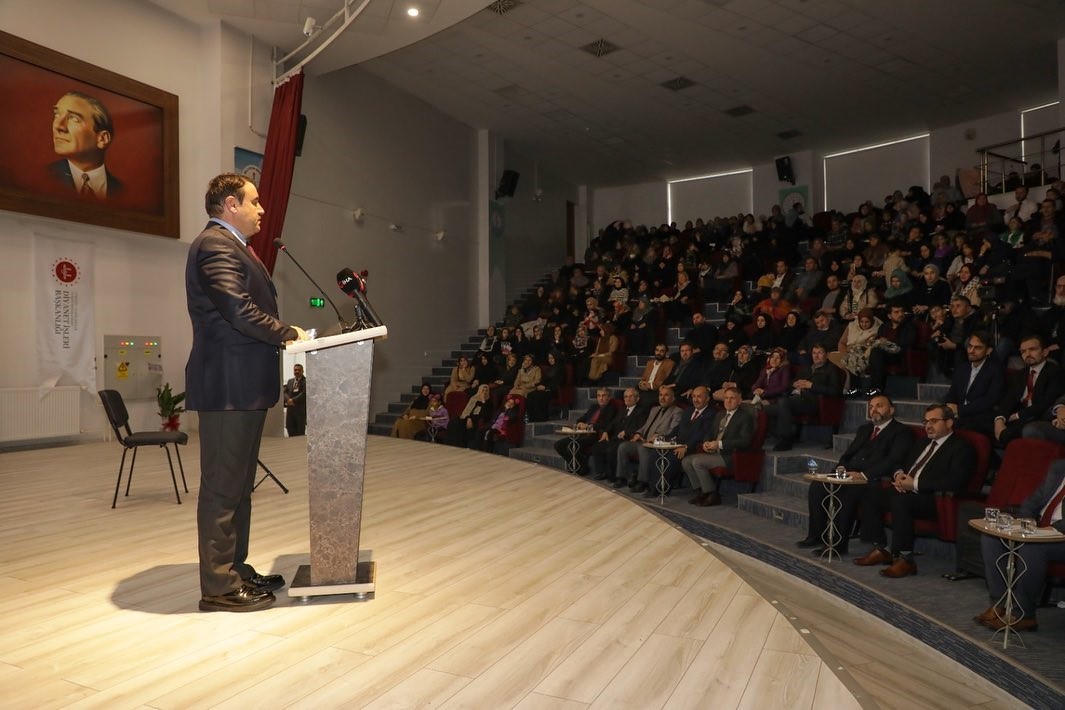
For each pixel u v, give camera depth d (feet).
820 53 34.40
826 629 13.25
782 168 50.85
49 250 23.91
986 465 15.34
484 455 21.67
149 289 26.84
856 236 36.52
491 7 30.37
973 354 19.20
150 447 23.13
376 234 37.55
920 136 46.70
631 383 32.30
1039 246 24.18
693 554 10.26
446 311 43.16
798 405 23.04
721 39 33.06
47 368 23.82
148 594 8.46
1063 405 15.80
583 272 47.39
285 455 21.25
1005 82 37.83
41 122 22.93
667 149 50.21
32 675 6.20
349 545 8.22
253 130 28.91
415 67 36.58
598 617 7.62
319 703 5.67
